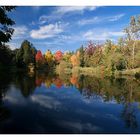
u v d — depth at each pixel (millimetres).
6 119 11758
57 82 30094
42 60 82562
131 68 52969
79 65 79000
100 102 16969
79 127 11125
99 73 53062
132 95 19812
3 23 18906
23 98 17219
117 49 57500
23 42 73000
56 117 12562
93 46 75188
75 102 16797
